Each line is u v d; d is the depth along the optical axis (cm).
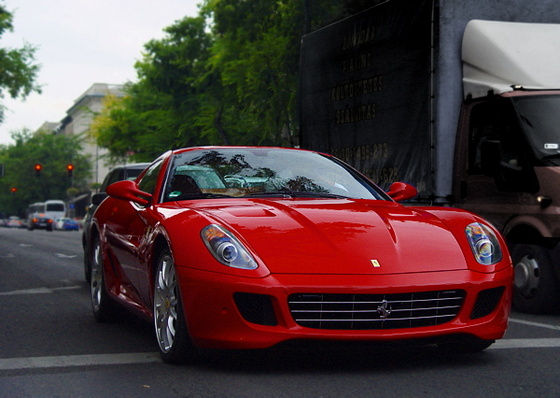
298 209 458
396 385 387
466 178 774
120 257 559
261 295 392
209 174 525
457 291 413
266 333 392
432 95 789
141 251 490
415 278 401
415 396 366
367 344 397
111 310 605
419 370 422
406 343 402
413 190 541
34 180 8931
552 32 795
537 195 695
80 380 403
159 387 385
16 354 480
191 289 406
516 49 771
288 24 2225
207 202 487
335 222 437
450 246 429
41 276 1064
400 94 849
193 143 2766
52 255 1603
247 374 411
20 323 618
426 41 802
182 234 427
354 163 943
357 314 396
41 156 8988
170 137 2853
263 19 2444
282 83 2277
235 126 2603
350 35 952
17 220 9625
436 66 790
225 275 397
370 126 907
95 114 4938
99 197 847
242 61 2481
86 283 959
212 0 2739
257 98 2317
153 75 3531
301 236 418
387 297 396
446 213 480
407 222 450
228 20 2609
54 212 7325
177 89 3544
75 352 485
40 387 388
